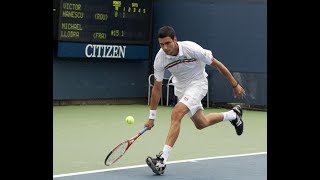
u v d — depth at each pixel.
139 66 15.40
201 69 7.15
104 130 10.62
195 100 7.04
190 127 11.16
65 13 13.71
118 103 15.14
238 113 8.01
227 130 10.83
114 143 9.23
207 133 10.45
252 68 14.27
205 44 14.77
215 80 14.80
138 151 8.53
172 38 6.76
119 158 7.15
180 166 7.40
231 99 14.62
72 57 14.12
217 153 8.50
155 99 7.11
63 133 10.13
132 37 14.78
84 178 6.56
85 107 14.12
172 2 15.12
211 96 14.89
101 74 14.82
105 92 14.92
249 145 9.27
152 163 6.70
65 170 7.08
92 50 14.21
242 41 14.35
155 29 15.41
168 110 13.93
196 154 8.40
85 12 14.01
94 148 8.72
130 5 14.66
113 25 14.45
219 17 14.59
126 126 11.19
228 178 6.71
